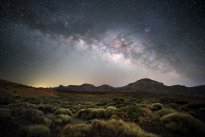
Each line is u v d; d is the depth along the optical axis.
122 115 13.59
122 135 7.90
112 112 14.52
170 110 15.13
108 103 28.45
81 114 15.30
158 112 14.83
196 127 10.02
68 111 16.03
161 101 30.84
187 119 10.63
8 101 23.05
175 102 28.69
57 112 15.80
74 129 8.45
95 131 8.16
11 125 9.63
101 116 14.52
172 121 11.11
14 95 55.47
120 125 9.13
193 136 9.50
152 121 12.29
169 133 9.95
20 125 9.82
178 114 11.60
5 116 10.41
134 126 9.16
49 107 18.28
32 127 8.78
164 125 11.38
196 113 16.55
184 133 9.89
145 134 8.10
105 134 7.99
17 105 18.58
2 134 8.39
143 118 12.71
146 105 22.02
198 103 21.17
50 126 11.05
